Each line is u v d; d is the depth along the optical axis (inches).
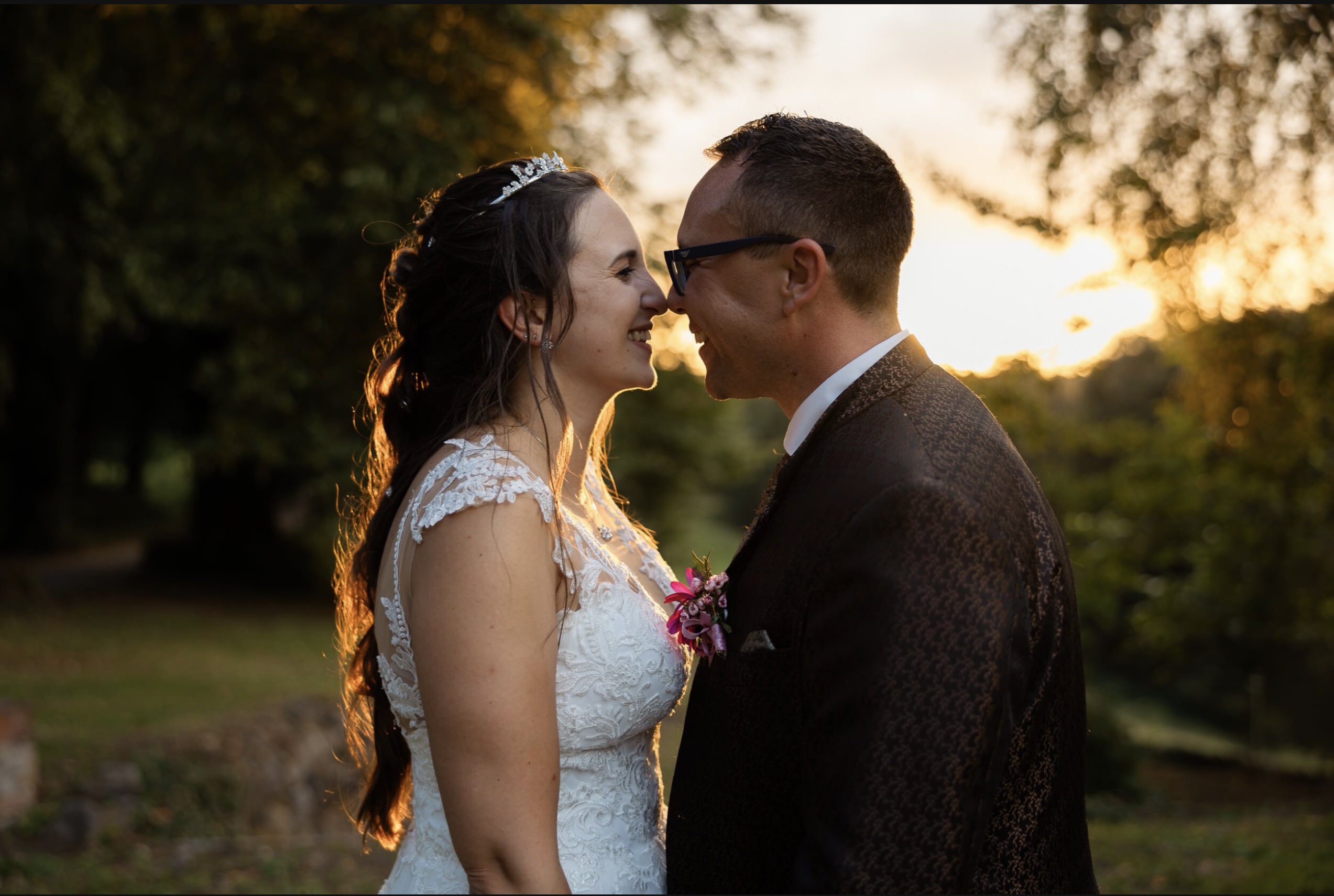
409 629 63.7
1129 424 411.8
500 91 431.8
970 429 57.1
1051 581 55.6
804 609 55.5
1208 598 434.9
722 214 62.6
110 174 444.8
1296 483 380.5
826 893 49.0
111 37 391.9
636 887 67.6
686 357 490.3
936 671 49.3
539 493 62.1
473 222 68.8
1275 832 236.4
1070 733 57.7
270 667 436.1
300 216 419.8
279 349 469.1
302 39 384.8
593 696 65.6
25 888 181.2
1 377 560.7
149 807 229.1
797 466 59.8
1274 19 264.7
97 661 421.7
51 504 824.9
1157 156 282.5
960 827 48.3
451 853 65.7
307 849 216.1
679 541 887.1
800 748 55.9
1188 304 302.4
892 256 62.2
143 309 560.1
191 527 761.6
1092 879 60.5
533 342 68.9
